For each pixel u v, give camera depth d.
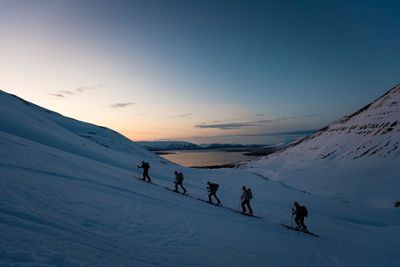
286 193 47.84
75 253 3.62
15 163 8.90
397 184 52.09
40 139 26.75
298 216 11.73
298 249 7.49
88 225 5.06
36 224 4.27
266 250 6.55
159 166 47.09
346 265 6.73
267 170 114.62
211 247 5.80
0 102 36.84
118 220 6.01
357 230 19.27
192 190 24.70
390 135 87.62
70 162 13.45
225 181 51.75
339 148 109.31
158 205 9.27
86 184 9.23
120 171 19.30
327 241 10.40
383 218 32.66
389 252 12.75
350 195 53.34
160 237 5.65
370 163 75.19
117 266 3.57
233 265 4.93
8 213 4.32
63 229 4.44
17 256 3.03
